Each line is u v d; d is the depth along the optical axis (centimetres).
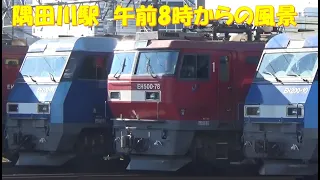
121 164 7100
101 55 6594
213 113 6088
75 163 6869
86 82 6494
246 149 5541
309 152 5262
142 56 6056
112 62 6281
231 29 6675
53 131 6353
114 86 6178
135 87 6028
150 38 6088
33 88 6506
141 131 6050
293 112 5303
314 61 5350
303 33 5509
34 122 6450
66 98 6362
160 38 6100
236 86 6197
